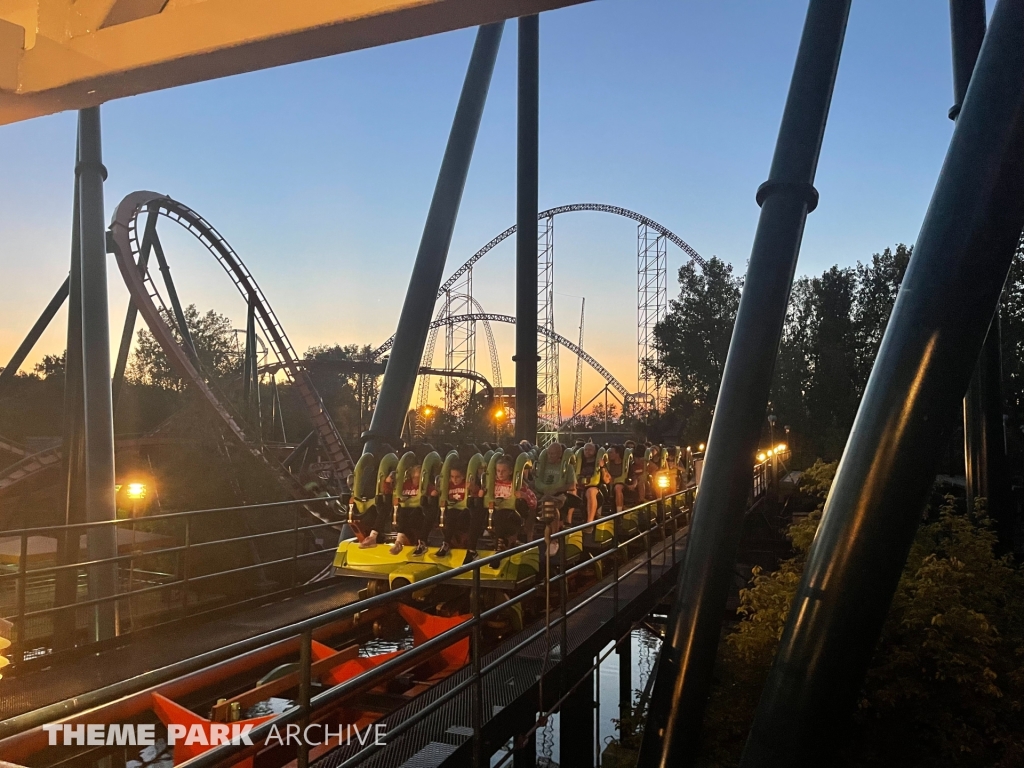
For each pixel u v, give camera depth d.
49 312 29.66
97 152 12.70
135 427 65.88
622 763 12.26
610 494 13.93
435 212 15.35
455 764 5.22
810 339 53.97
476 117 16.05
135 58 1.64
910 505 6.01
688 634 8.72
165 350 32.69
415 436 59.84
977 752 8.70
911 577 10.32
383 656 7.09
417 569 8.75
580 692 11.09
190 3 1.58
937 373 6.00
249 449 33.16
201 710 6.71
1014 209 6.08
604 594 10.43
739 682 11.52
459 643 7.76
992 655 9.20
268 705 6.88
